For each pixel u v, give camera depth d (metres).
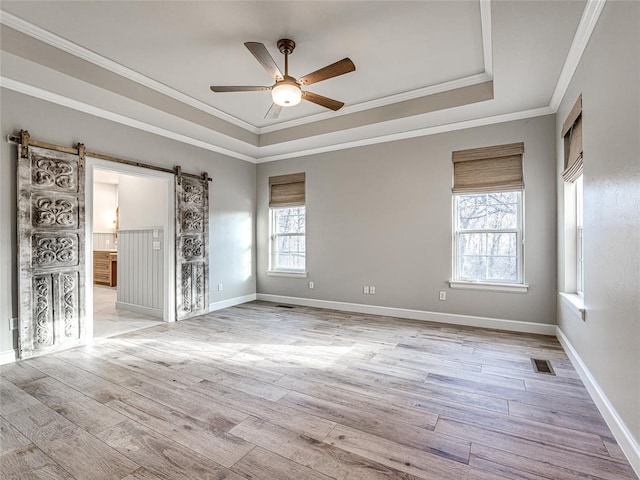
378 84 3.76
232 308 5.38
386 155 4.80
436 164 4.45
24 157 3.14
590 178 2.43
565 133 3.20
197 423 2.09
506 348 3.42
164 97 3.86
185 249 4.74
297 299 5.64
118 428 2.04
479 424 2.07
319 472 1.66
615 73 1.93
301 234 5.70
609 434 1.96
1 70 2.90
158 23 2.68
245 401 2.37
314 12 2.55
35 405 2.31
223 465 1.71
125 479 1.61
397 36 2.86
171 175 4.57
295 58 3.21
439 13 2.56
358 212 5.05
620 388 1.87
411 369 2.92
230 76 3.56
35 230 3.23
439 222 4.45
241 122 4.89
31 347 3.20
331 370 2.91
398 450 1.83
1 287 3.04
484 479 1.61
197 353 3.35
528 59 2.82
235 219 5.64
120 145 3.97
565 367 2.93
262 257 6.04
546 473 1.65
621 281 1.87
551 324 3.84
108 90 3.31
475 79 3.59
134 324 4.45
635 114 1.67
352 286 5.12
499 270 4.16
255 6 2.49
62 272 3.43
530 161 3.91
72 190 3.50
